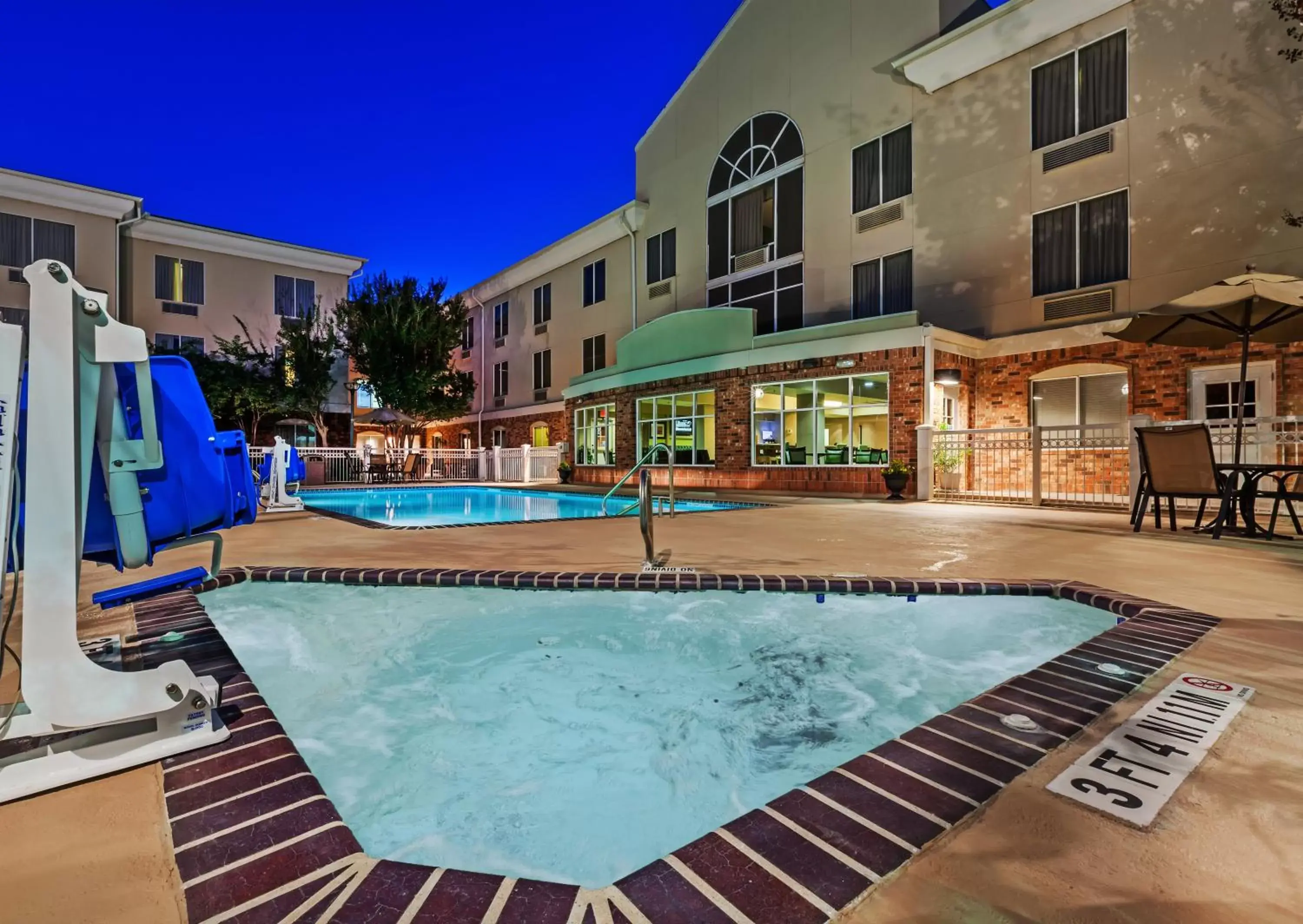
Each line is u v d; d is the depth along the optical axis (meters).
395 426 23.69
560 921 1.11
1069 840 1.32
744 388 14.59
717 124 18.03
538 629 3.64
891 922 1.09
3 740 1.58
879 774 1.59
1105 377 11.16
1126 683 2.20
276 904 1.16
